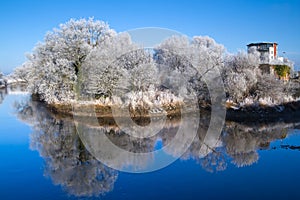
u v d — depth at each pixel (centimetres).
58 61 1545
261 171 661
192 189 560
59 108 1550
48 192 543
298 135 1059
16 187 567
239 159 748
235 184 585
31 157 773
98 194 531
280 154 805
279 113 1427
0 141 958
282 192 546
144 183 586
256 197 525
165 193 540
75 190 550
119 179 611
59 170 669
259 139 998
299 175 636
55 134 1061
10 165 705
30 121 1361
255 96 1577
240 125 1227
